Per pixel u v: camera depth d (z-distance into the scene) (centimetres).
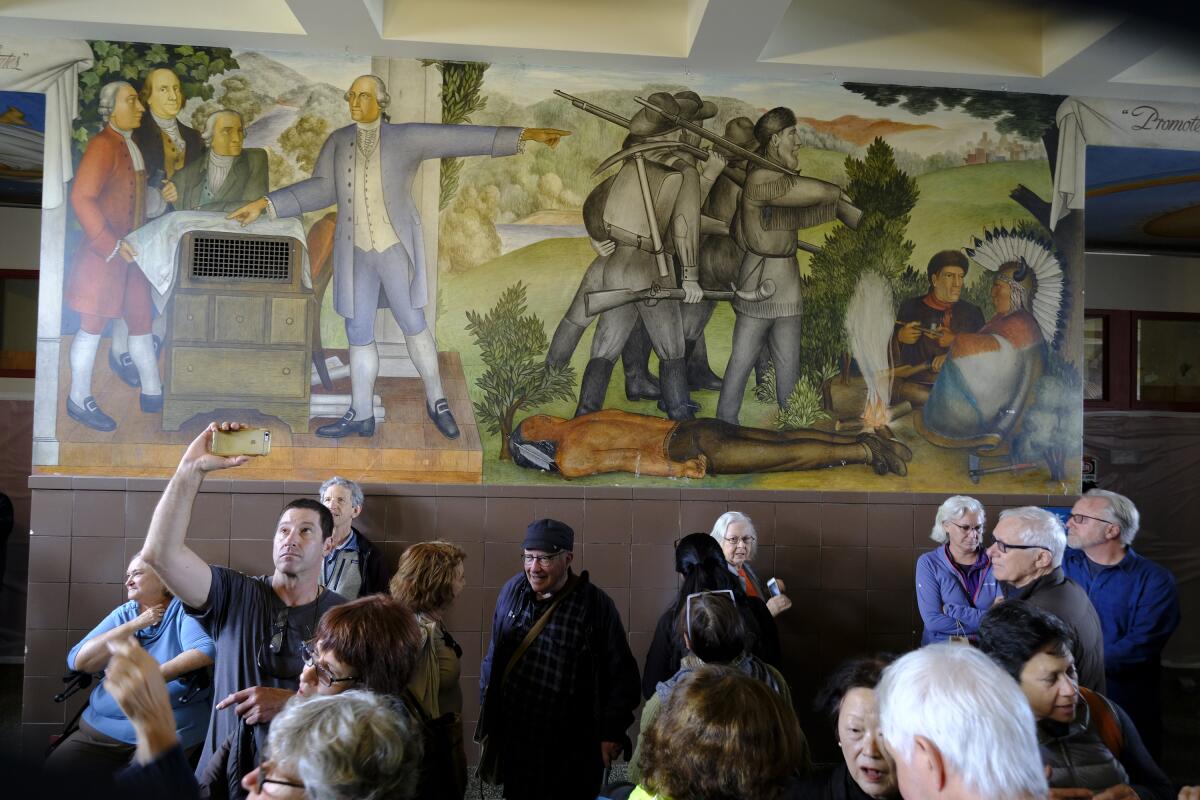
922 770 148
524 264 516
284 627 270
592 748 342
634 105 526
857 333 530
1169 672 762
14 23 480
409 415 505
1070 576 385
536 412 511
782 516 515
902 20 517
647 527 508
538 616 353
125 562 479
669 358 518
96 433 486
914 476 527
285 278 503
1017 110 546
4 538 654
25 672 469
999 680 149
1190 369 800
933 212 539
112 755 334
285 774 170
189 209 500
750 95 532
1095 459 779
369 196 510
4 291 712
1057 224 545
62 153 494
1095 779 227
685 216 524
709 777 170
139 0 481
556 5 507
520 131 520
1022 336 538
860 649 512
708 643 279
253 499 487
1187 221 724
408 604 297
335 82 511
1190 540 780
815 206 532
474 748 488
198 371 495
